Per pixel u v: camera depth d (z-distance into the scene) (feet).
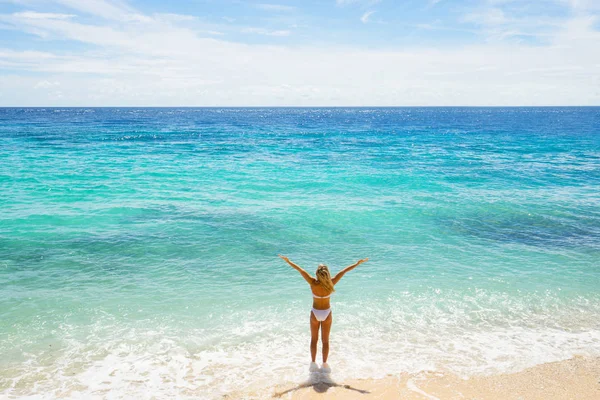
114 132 190.90
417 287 33.81
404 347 25.68
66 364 23.30
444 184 74.95
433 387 21.84
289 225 49.75
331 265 38.45
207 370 23.18
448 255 40.88
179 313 29.32
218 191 67.67
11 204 56.90
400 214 54.70
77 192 64.95
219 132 208.95
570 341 26.40
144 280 34.60
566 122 305.12
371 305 30.89
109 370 22.91
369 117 464.24
